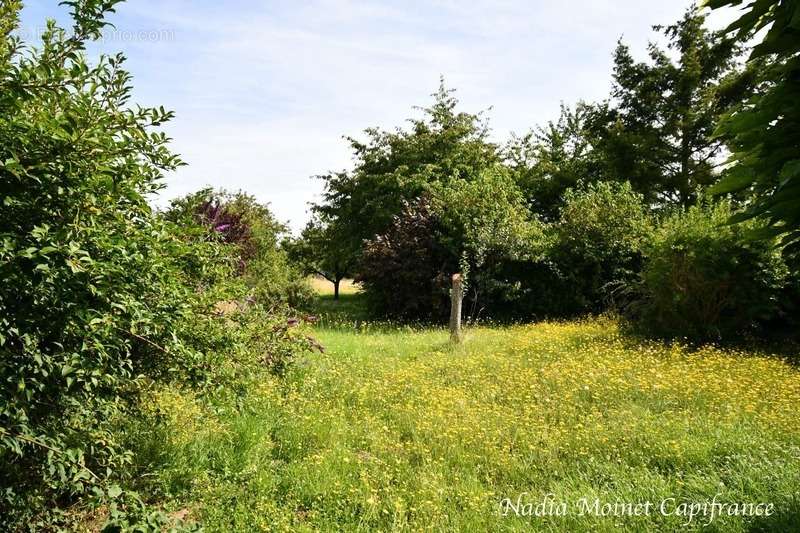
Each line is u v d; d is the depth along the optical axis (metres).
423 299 17.03
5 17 2.51
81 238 2.57
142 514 2.73
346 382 7.38
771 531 3.45
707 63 22.77
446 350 10.07
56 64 2.62
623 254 15.98
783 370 8.13
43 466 2.80
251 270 14.31
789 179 1.93
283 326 5.46
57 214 2.56
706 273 10.79
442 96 25.48
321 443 5.19
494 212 17.02
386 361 8.92
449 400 6.46
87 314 2.50
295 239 29.11
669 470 4.51
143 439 4.48
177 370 4.05
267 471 4.53
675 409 6.14
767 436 5.11
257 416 5.49
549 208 25.83
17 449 2.50
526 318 16.98
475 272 16.89
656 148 22.58
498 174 18.98
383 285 17.59
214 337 4.16
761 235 2.32
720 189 2.39
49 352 2.74
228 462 4.54
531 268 17.08
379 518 3.90
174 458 4.38
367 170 24.86
